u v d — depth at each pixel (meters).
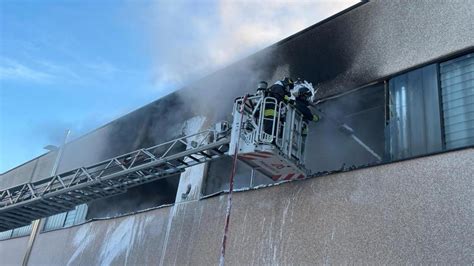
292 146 5.91
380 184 5.16
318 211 5.62
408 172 4.99
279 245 5.84
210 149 6.74
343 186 5.52
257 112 5.88
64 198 9.22
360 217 5.16
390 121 5.86
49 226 12.46
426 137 5.38
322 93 6.85
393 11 6.32
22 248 12.84
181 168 7.55
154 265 7.71
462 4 5.54
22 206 9.70
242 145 5.75
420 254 4.50
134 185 8.39
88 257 9.54
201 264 6.85
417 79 5.75
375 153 6.34
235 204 6.82
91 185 8.47
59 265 10.46
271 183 7.06
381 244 4.84
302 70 7.29
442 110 5.37
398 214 4.85
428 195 4.71
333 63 6.88
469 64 5.32
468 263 4.16
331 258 5.21
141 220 8.68
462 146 5.04
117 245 8.89
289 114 5.98
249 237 6.28
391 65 6.05
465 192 4.46
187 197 8.05
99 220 9.91
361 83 6.34
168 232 7.87
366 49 6.48
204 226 7.21
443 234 4.43
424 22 5.88
